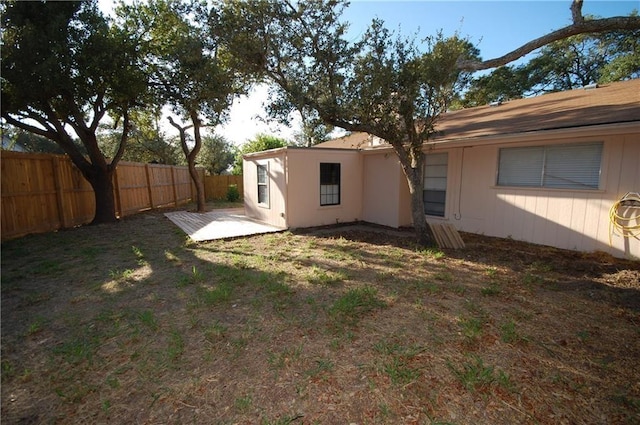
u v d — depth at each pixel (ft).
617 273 15.48
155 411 6.81
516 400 6.94
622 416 6.47
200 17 20.99
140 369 8.25
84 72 24.82
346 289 13.61
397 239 24.16
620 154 17.83
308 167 29.17
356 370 8.06
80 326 10.65
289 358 8.62
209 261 18.29
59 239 24.25
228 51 22.25
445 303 12.06
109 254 20.01
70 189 30.66
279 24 20.34
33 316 11.44
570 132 18.04
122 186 38.17
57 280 15.17
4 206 23.58
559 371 7.92
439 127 29.14
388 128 20.25
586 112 19.98
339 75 20.17
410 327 10.21
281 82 21.71
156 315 11.34
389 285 14.07
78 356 8.82
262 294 13.17
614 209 18.17
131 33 29.94
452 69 18.80
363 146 32.40
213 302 12.29
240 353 8.89
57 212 28.94
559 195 20.52
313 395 7.22
